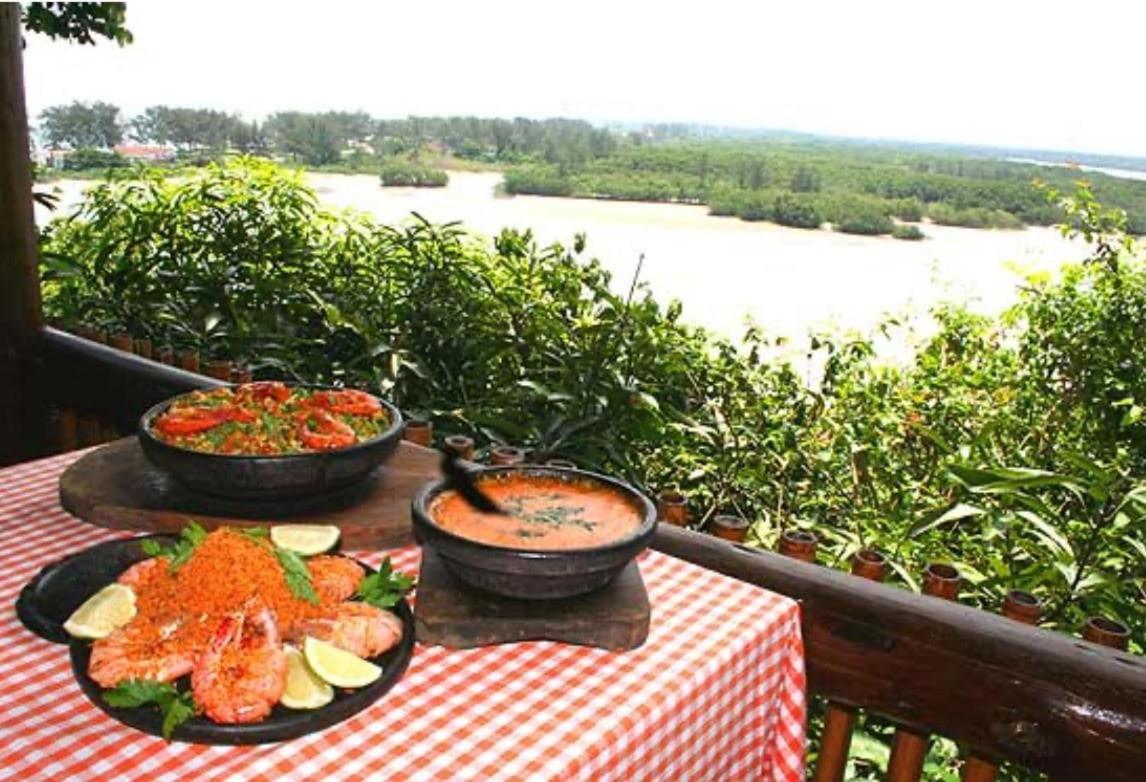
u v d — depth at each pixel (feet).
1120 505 6.96
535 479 4.78
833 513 10.19
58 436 10.83
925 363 10.96
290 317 12.37
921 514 9.26
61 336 10.19
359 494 5.23
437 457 5.93
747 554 5.92
